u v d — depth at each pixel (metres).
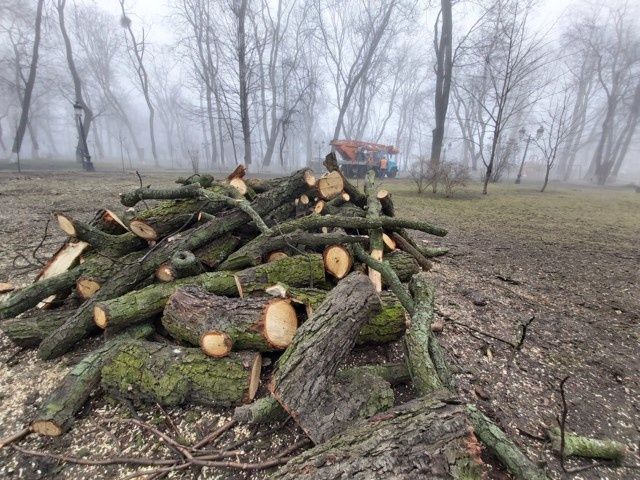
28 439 1.78
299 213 3.86
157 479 1.56
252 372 1.94
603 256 5.42
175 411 1.93
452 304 3.44
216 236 3.04
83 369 1.99
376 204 4.02
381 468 1.25
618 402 2.14
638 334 2.99
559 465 1.65
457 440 1.35
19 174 14.30
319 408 1.61
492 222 8.09
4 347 2.50
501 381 2.27
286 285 2.42
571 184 25.53
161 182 13.41
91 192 9.81
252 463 1.62
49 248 4.64
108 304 2.25
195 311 2.15
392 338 2.46
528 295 3.79
